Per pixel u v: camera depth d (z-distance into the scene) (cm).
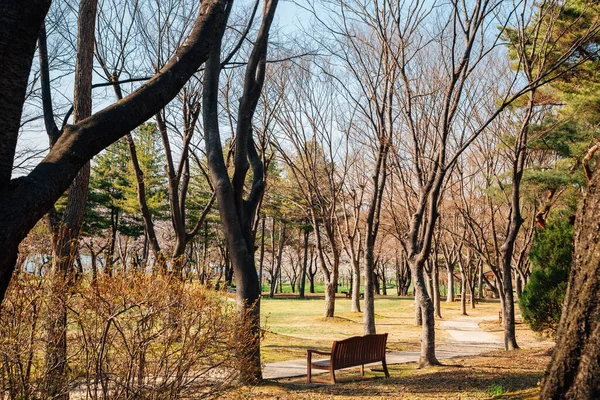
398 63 1385
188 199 4678
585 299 314
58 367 536
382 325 2955
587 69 1580
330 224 2989
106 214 5069
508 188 1791
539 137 1659
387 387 994
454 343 2147
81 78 838
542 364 1259
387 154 1880
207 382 660
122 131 345
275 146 2270
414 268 1384
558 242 1588
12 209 285
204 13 412
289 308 4062
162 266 607
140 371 566
